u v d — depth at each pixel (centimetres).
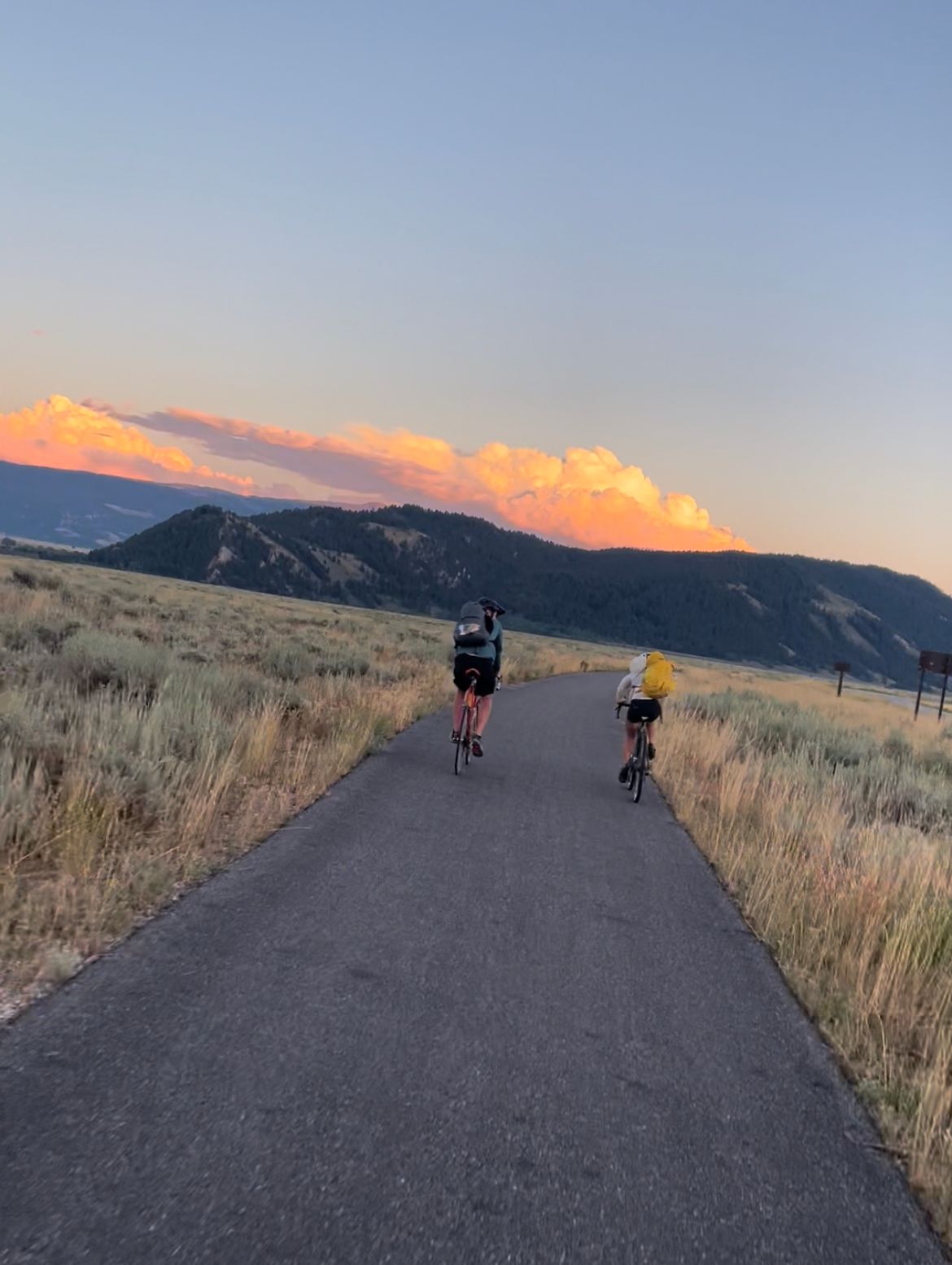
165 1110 328
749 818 1049
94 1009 401
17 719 805
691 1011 493
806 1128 386
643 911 662
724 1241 300
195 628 2442
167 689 1124
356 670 1953
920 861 833
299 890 604
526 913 619
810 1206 328
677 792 1180
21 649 1455
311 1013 425
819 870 755
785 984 555
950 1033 490
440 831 815
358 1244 271
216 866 636
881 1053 468
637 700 1101
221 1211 277
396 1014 436
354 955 504
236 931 518
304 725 1220
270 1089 352
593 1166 332
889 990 536
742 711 2161
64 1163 290
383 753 1184
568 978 515
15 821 609
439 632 6269
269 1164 304
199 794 745
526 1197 307
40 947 460
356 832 775
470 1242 279
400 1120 343
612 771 1338
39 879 556
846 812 1173
